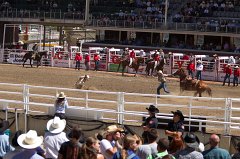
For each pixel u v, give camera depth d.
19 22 58.91
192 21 53.31
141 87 33.66
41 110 22.14
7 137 10.87
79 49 48.41
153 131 10.19
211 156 9.98
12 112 19.56
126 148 9.55
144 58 42.53
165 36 52.59
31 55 44.09
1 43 59.75
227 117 18.06
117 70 43.09
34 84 33.03
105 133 11.49
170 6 57.59
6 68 42.19
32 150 9.01
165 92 29.75
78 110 19.20
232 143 17.05
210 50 49.84
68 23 56.47
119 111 18.98
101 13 56.91
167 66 41.81
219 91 34.28
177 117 12.84
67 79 36.16
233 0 56.06
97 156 9.40
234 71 37.19
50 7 60.66
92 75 39.41
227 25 49.84
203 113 23.48
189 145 9.73
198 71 38.41
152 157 9.88
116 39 54.53
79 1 61.53
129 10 59.03
